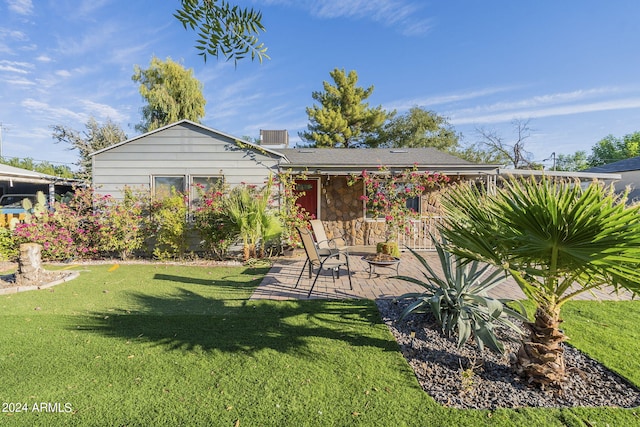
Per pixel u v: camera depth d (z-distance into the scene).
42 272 6.10
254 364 3.00
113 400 2.46
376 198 9.12
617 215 1.68
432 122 25.48
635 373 2.80
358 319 4.10
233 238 8.51
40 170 22.64
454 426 2.17
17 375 2.79
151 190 8.88
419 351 3.25
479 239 2.26
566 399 2.47
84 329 3.78
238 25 2.20
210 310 4.44
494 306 3.17
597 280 2.26
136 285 5.80
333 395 2.53
